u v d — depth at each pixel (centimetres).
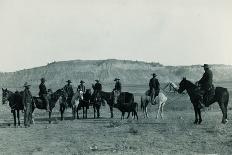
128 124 2741
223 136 2078
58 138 2191
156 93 3159
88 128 2603
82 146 1902
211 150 1733
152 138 2080
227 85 9069
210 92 2495
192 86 2567
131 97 3123
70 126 2753
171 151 1725
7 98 2788
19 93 2831
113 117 3441
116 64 19050
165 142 1955
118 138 2122
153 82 3177
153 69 19662
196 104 2550
